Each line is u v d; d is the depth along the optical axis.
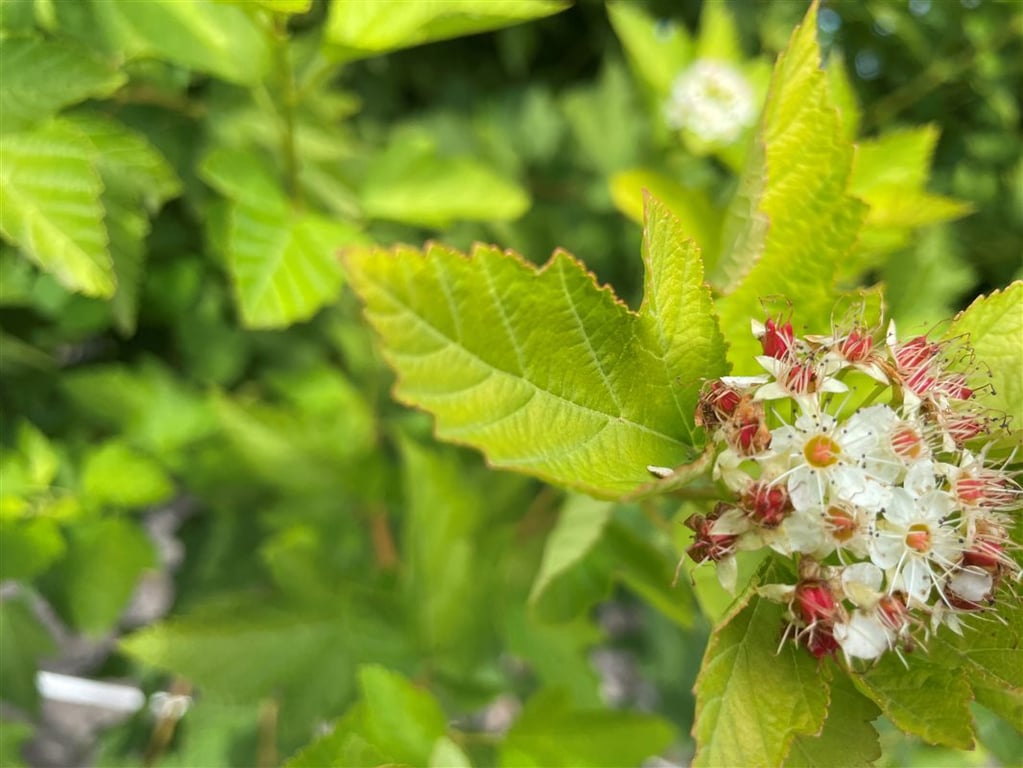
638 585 0.15
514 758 0.14
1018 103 0.24
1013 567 0.09
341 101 0.20
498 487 0.21
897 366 0.09
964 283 0.19
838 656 0.09
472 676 0.16
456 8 0.12
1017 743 0.15
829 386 0.09
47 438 0.19
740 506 0.08
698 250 0.08
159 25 0.13
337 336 0.21
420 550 0.17
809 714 0.08
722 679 0.08
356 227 0.18
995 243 0.24
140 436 0.19
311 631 0.16
